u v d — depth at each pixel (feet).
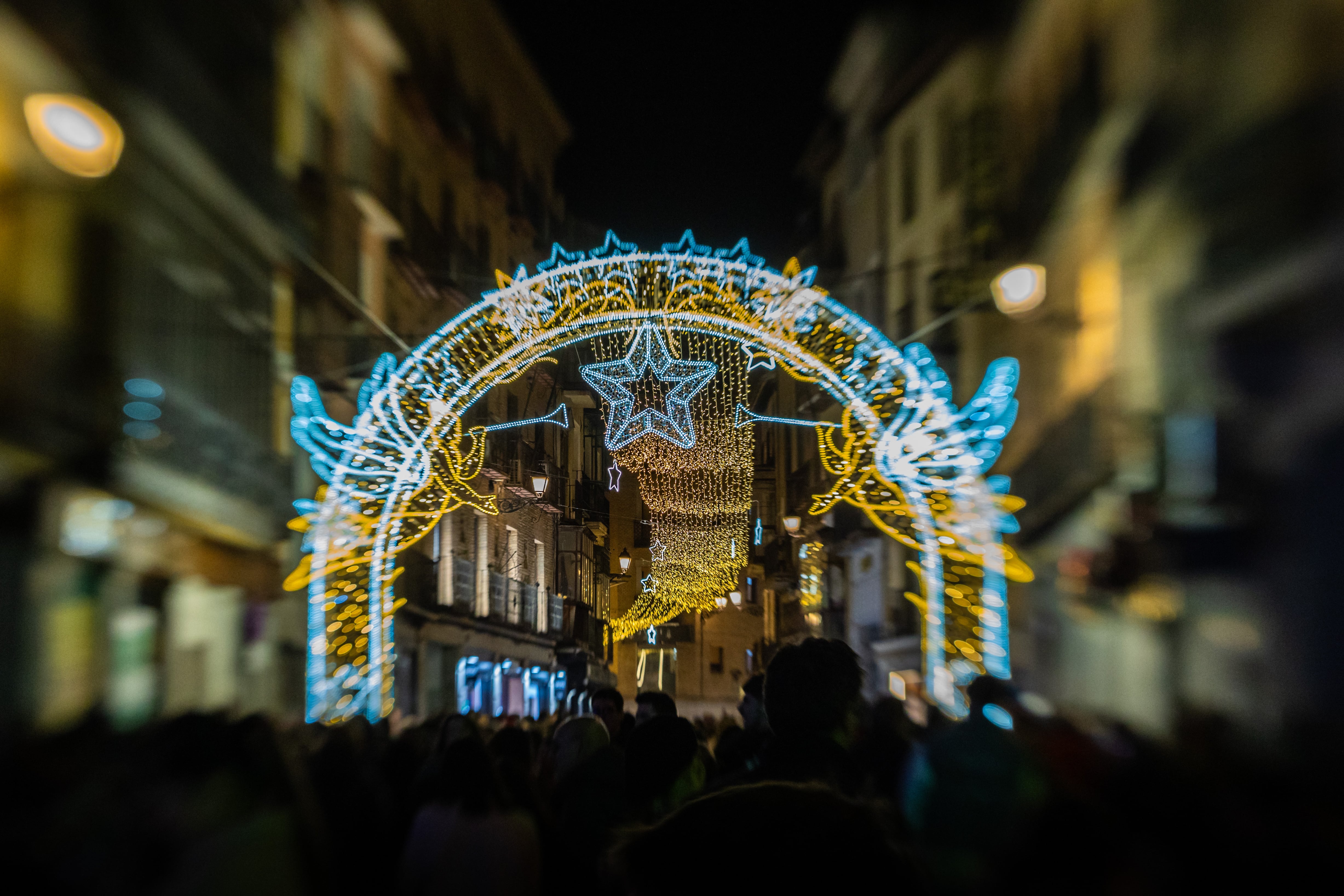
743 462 103.91
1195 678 17.54
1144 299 26.40
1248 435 17.61
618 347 64.69
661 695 21.42
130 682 32.89
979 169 46.78
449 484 66.69
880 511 61.46
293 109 47.62
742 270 42.45
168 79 35.37
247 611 42.68
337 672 49.98
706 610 157.38
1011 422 44.55
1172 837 9.45
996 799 9.47
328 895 9.48
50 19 28.73
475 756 14.44
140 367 33.86
